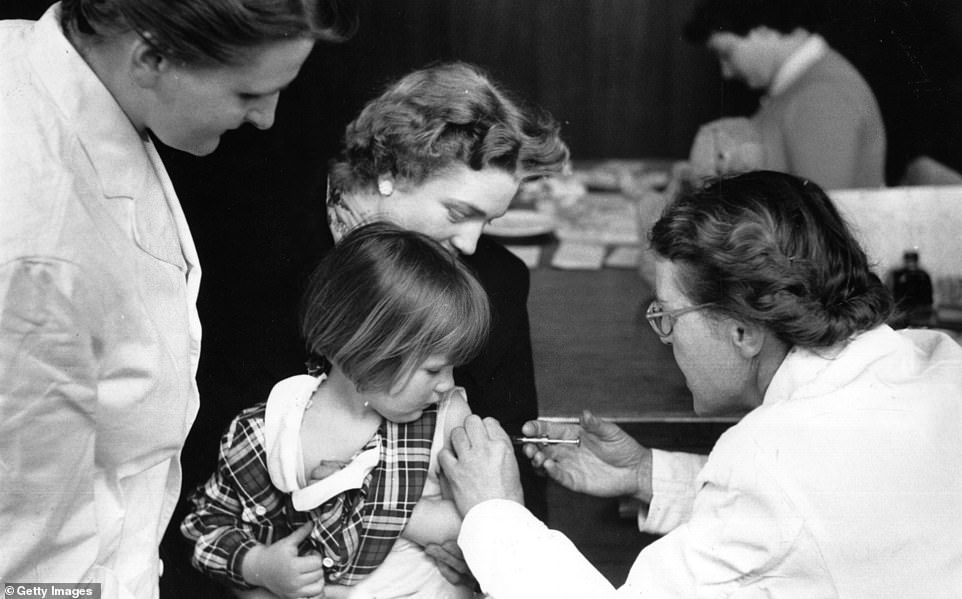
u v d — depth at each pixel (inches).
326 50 82.4
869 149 130.0
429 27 149.2
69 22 50.1
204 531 69.7
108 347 51.0
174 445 57.4
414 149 66.6
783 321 56.3
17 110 48.1
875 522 51.4
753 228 56.1
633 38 177.6
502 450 64.9
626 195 154.0
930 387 56.0
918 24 137.3
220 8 45.0
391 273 63.4
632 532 82.8
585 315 109.6
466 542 60.9
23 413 46.0
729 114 147.3
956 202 111.3
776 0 129.8
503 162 67.2
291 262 72.2
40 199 46.5
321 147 75.7
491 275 77.0
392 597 69.4
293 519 69.7
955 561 52.0
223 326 72.1
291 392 69.4
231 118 51.0
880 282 59.8
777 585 52.9
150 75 49.1
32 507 47.7
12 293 44.9
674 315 59.9
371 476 68.0
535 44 172.7
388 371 64.0
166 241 56.1
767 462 52.8
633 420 83.4
